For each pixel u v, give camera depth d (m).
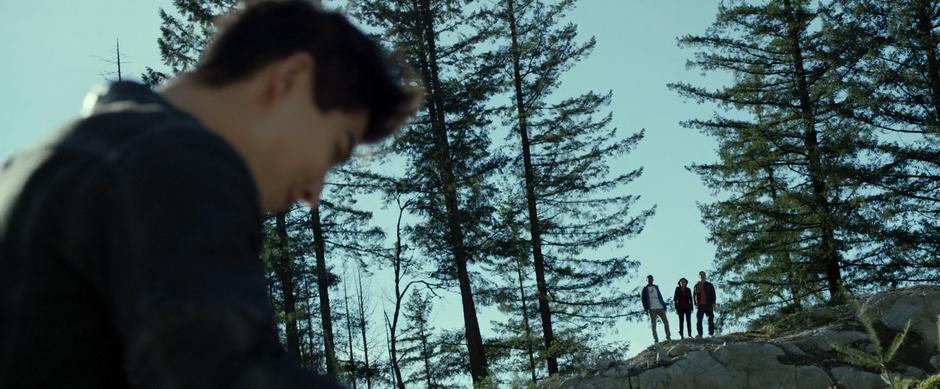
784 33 29.94
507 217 30.50
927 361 17.34
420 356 32.75
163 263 0.85
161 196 0.88
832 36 27.86
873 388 16.97
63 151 0.93
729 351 18.14
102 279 0.89
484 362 28.22
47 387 0.90
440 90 28.19
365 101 1.10
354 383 27.20
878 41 27.30
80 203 0.89
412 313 34.41
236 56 1.05
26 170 0.94
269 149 1.05
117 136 0.93
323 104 1.07
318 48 1.06
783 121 30.05
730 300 30.19
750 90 30.22
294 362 0.89
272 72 1.05
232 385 0.82
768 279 30.30
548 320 30.48
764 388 17.62
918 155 26.95
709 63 30.73
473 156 29.12
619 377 18.31
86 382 0.91
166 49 24.91
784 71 30.31
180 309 0.82
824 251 28.33
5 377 0.90
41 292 0.90
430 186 28.66
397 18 28.03
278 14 1.07
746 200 31.47
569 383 18.67
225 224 0.88
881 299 19.14
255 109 1.05
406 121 1.15
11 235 0.92
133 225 0.87
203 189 0.89
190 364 0.82
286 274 26.94
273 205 1.09
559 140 31.28
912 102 27.12
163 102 1.02
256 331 0.85
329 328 27.08
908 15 26.66
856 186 27.81
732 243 30.64
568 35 30.94
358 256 28.52
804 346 18.17
